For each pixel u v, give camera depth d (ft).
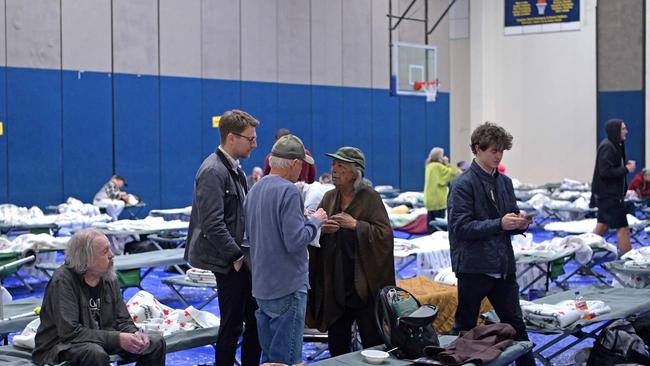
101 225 33.35
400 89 63.16
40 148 43.24
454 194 15.34
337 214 15.84
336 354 16.30
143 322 16.79
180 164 49.42
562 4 64.23
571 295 19.51
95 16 45.47
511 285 15.61
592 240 28.19
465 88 67.62
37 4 43.06
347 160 15.67
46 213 43.52
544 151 65.57
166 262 24.93
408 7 61.36
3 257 27.32
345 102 59.31
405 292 15.35
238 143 15.21
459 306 15.69
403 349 14.60
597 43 63.05
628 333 17.40
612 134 29.07
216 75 51.24
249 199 14.75
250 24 53.11
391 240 15.67
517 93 66.23
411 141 64.23
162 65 48.52
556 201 48.91
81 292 14.38
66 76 44.27
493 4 66.59
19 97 42.45
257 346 15.99
